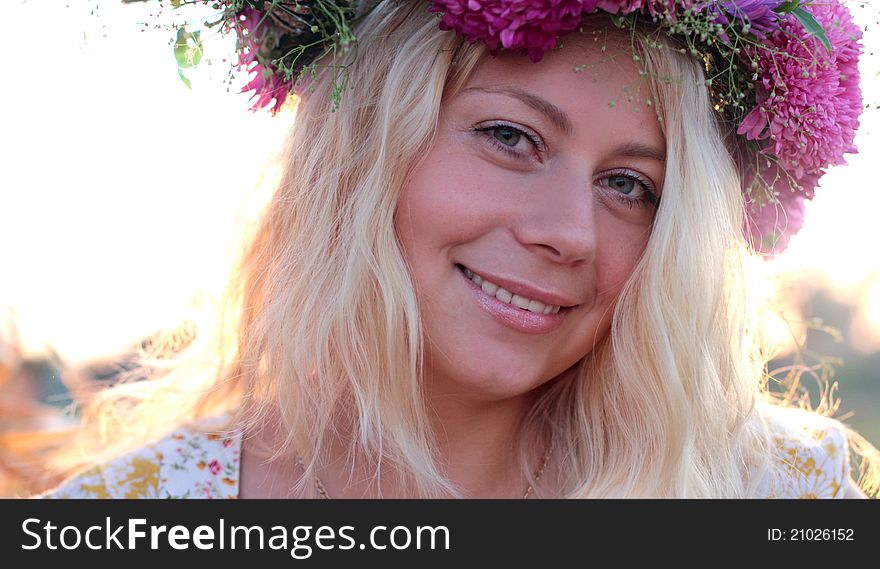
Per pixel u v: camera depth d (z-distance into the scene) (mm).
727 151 1584
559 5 1306
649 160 1456
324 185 1597
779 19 1420
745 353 1672
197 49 1479
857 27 1477
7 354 2379
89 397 2045
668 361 1527
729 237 1565
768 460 1743
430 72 1432
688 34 1371
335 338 1552
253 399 1647
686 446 1569
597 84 1391
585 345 1539
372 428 1539
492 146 1416
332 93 1509
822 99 1437
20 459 2215
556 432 1729
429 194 1428
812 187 1571
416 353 1496
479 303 1450
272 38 1533
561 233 1378
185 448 1588
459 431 1593
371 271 1506
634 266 1519
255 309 1759
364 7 1563
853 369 4586
